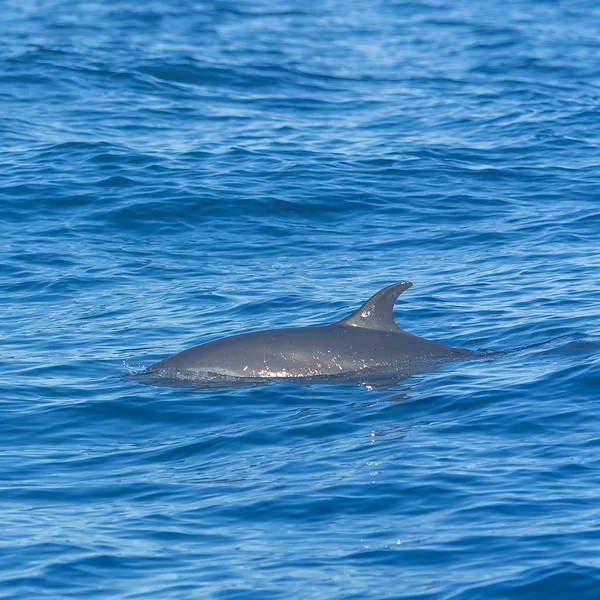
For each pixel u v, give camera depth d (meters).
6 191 108.81
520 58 183.38
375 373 62.41
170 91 155.25
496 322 72.50
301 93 157.12
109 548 43.22
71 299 82.62
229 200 107.50
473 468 49.00
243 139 130.75
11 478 50.91
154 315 78.31
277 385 61.53
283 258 93.25
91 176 113.75
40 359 68.94
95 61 168.62
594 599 37.88
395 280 85.31
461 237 97.69
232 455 52.72
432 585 39.28
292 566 41.22
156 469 51.66
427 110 147.12
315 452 52.12
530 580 39.16
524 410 55.47
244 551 42.69
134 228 101.00
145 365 67.44
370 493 47.12
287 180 113.94
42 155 121.12
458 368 62.75
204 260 92.81
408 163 120.88
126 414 58.88
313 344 63.88
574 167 119.69
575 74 171.00
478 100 152.88
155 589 39.88
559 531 42.56
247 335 65.25
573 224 99.56
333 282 85.50
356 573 40.44
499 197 109.81
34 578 40.84
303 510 45.97
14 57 167.88
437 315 75.19
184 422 57.47
